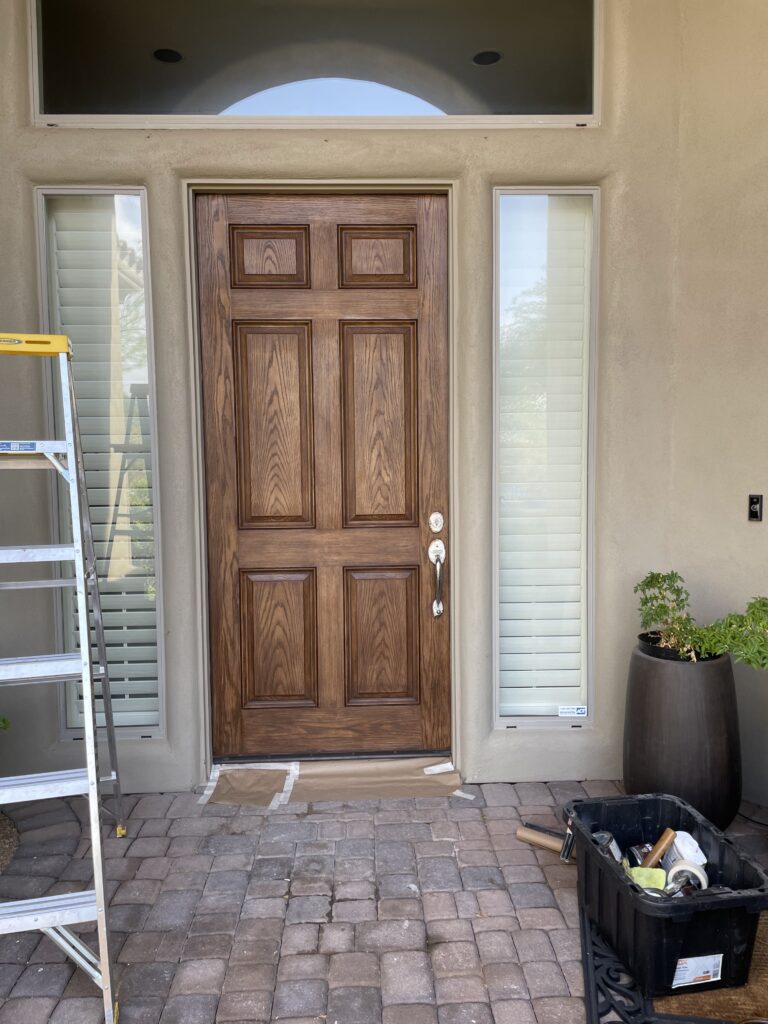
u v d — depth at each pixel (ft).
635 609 9.74
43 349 5.73
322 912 7.09
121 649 9.85
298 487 9.92
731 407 9.25
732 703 8.32
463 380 9.48
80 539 5.74
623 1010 5.79
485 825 8.67
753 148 8.92
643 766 8.36
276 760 10.09
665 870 6.70
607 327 9.50
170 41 9.24
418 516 9.98
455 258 9.46
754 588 9.29
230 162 9.09
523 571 10.13
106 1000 5.59
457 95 9.35
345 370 9.82
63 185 9.16
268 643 10.05
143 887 7.50
